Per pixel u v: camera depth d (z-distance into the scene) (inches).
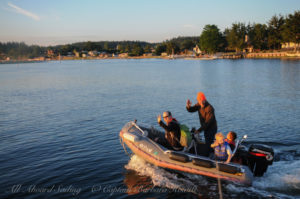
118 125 508.7
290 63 2605.8
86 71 2696.9
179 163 276.1
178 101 765.9
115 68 3233.3
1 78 1941.4
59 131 473.7
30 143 407.5
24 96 943.0
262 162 251.4
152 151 299.3
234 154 265.4
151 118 566.6
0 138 438.3
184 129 284.2
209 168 259.8
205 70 2284.7
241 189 246.8
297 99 737.0
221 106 673.6
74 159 337.4
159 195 247.4
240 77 1493.6
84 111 649.0
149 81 1414.9
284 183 254.1
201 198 239.5
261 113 577.3
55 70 3154.5
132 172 295.1
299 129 445.7
